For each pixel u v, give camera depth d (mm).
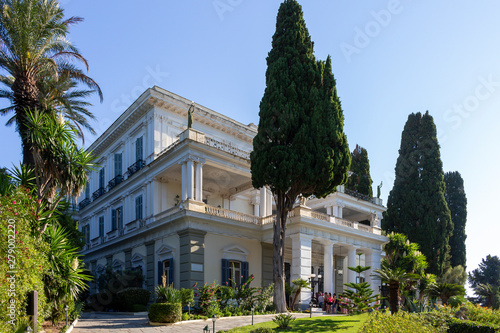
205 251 23156
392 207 40031
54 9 17719
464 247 44812
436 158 39656
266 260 26469
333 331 13180
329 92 22438
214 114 30922
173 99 28547
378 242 30047
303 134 21094
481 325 13820
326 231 26047
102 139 34938
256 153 21812
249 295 20609
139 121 30062
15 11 16453
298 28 22891
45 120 14070
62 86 19484
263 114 21781
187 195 23406
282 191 21562
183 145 23906
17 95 16391
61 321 14352
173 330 14094
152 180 27188
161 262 24375
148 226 25656
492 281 55656
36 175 13391
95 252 34375
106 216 33625
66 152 13836
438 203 38312
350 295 17984
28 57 16500
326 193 21984
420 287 27781
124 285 24266
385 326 11523
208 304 19062
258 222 26547
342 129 22406
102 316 19594
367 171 41656
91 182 38656
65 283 12500
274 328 13828
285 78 21781
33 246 11188
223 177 28469
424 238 37312
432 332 11977
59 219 24969
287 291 23000
